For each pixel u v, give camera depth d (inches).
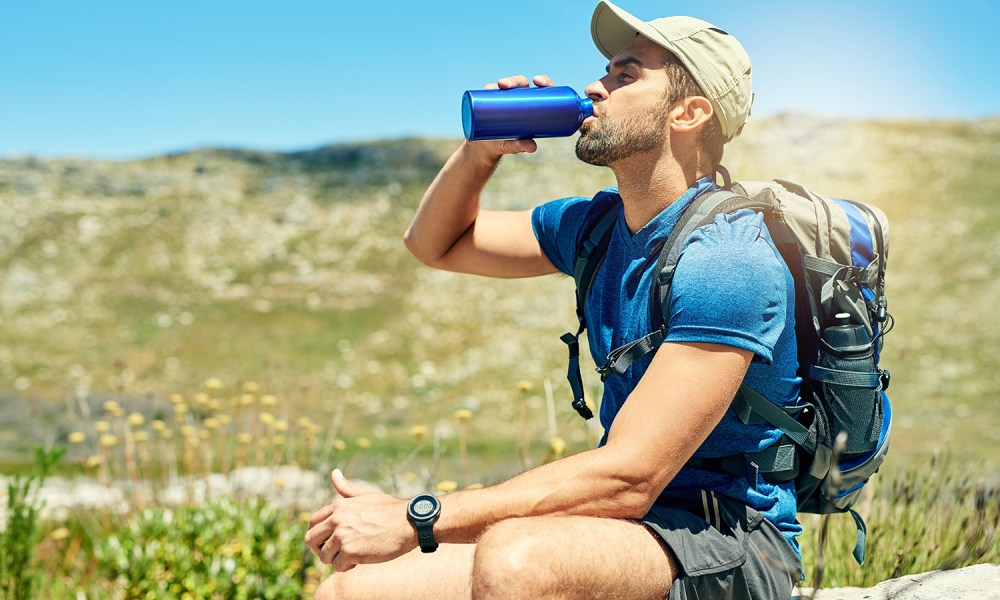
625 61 82.4
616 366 76.9
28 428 715.4
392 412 892.0
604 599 68.5
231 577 171.9
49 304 1238.3
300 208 1556.3
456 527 72.2
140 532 183.9
